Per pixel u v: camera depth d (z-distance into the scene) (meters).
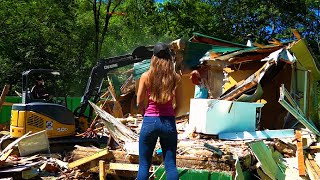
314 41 29.94
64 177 7.41
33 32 24.14
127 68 19.73
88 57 27.73
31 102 9.05
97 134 10.12
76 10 28.23
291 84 12.04
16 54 23.22
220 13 30.47
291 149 8.54
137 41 31.45
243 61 12.09
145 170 4.00
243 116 9.07
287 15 29.77
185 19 30.59
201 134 8.87
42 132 8.59
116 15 31.72
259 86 10.77
